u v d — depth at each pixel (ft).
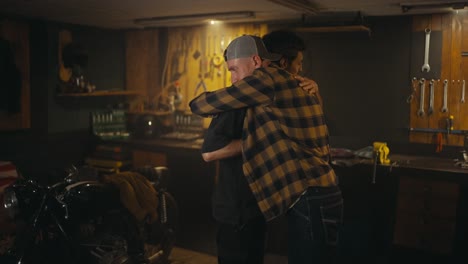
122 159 15.99
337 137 14.78
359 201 12.43
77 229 9.46
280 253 13.33
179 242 14.05
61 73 15.81
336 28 13.03
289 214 6.44
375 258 11.94
